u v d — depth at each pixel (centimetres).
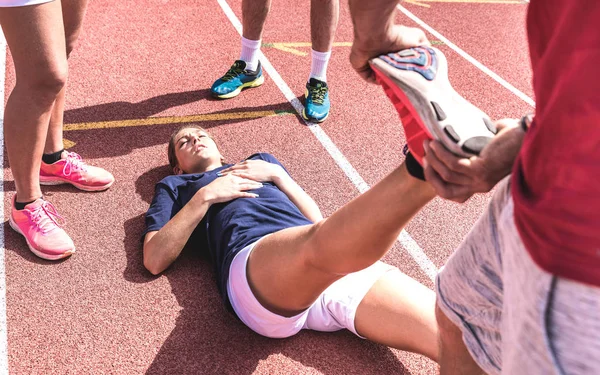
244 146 348
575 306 99
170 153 317
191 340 232
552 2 102
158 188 287
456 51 505
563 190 99
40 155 253
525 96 443
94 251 269
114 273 259
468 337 142
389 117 391
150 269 256
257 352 230
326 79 430
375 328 225
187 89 398
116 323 236
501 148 122
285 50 465
